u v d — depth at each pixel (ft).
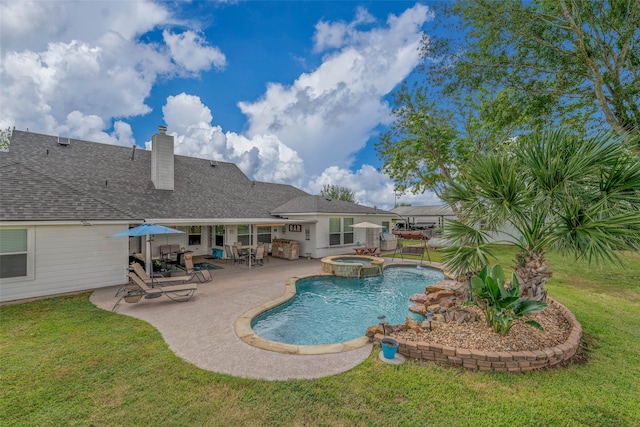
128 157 62.64
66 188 40.45
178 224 48.39
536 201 20.36
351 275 48.98
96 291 36.70
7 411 13.65
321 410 13.87
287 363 18.40
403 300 37.70
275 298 34.06
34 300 32.60
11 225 31.63
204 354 19.61
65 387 15.57
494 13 45.06
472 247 23.35
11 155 49.16
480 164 22.84
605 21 41.16
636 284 40.70
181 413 13.64
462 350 18.17
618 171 19.67
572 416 13.48
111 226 39.60
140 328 24.14
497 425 12.88
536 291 23.29
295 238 71.61
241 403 14.37
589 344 21.09
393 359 18.74
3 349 20.01
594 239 17.67
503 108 59.31
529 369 17.48
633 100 41.47
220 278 44.93
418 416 13.44
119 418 13.28
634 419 13.33
